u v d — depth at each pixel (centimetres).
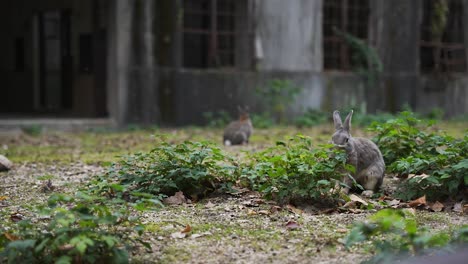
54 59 2248
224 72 2047
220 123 1977
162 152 847
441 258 380
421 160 814
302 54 2184
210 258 580
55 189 893
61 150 1382
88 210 554
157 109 1956
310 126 2048
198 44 2291
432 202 798
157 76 1952
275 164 797
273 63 2138
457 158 829
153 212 749
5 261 549
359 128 1945
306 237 636
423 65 2509
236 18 2112
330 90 2223
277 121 2134
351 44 2239
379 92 2297
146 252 596
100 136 1708
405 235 527
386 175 959
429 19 2467
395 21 2319
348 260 564
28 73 2339
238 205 775
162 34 1955
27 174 1038
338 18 2312
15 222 699
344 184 761
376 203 786
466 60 2477
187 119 1995
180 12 1972
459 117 2394
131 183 817
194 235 647
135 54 1925
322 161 782
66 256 521
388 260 506
